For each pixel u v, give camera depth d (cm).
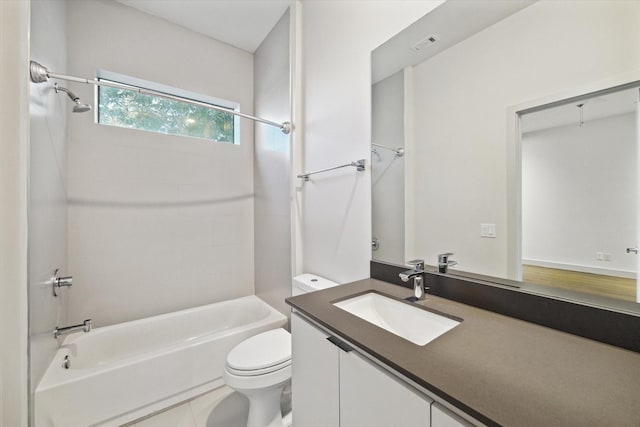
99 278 200
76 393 133
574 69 74
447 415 51
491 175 94
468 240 101
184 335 220
